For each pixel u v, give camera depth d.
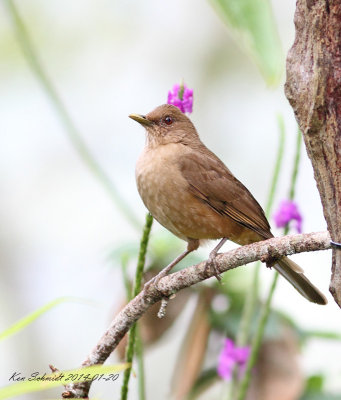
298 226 7.80
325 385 9.77
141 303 7.05
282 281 13.64
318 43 5.73
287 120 17.00
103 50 17.72
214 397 11.23
